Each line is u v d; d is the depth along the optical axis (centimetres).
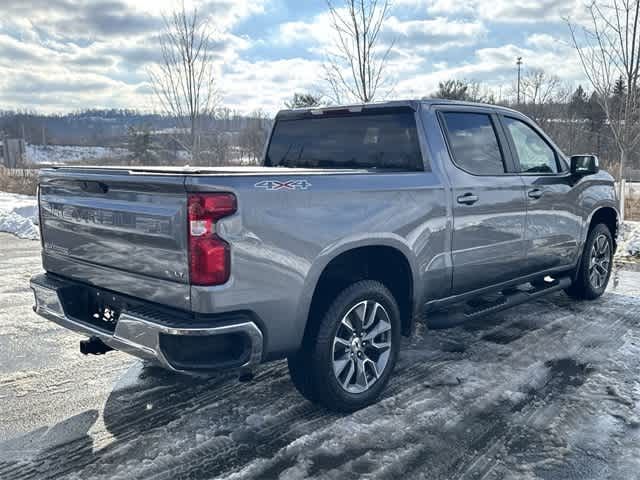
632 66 959
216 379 409
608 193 602
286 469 292
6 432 333
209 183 276
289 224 307
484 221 433
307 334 336
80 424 343
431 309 415
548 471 288
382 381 370
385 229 357
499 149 462
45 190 379
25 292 652
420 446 314
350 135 444
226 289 283
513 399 371
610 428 332
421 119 404
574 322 539
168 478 286
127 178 300
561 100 2891
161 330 279
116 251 319
